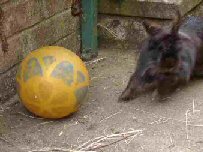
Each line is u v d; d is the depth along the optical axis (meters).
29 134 2.05
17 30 2.28
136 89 2.25
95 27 2.69
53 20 2.49
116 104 2.25
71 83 2.04
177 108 2.22
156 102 2.26
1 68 2.21
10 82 2.27
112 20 2.79
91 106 2.23
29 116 2.17
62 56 2.07
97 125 2.11
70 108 2.07
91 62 2.66
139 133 2.05
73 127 2.09
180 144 1.99
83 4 2.63
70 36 2.63
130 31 2.77
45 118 2.14
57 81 2.02
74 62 2.07
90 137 2.04
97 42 2.77
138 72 2.23
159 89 2.25
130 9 2.73
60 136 2.04
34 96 2.04
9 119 2.15
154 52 2.17
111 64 2.64
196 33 2.40
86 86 2.10
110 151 1.96
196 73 2.43
